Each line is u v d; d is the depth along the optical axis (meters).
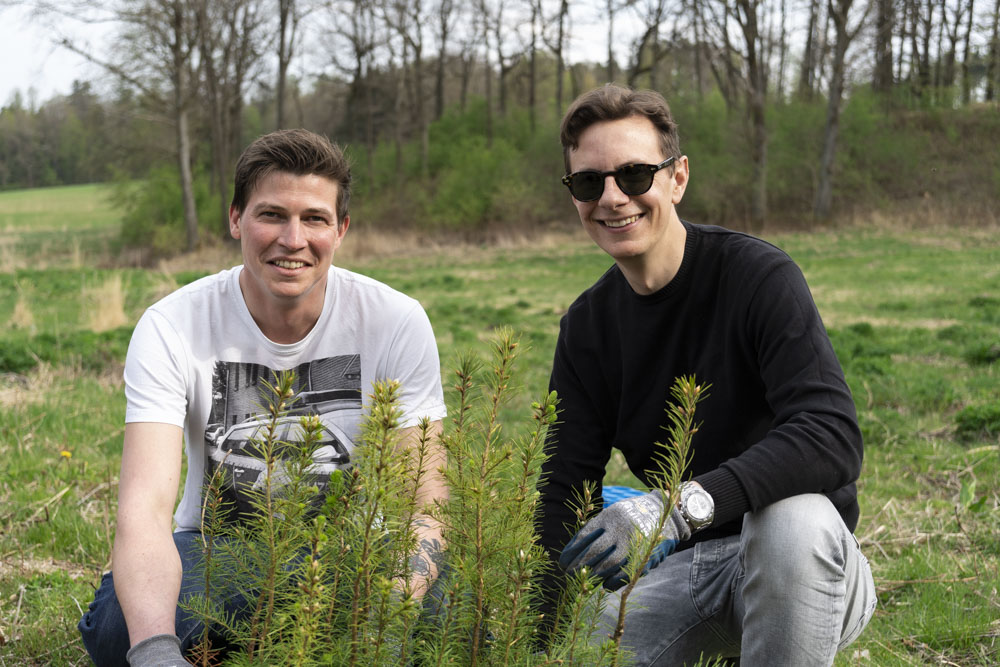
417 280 20.98
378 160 42.81
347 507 1.51
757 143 30.97
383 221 38.72
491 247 32.19
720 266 2.24
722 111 35.75
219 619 1.75
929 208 28.92
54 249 39.91
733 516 1.82
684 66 45.12
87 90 29.98
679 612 2.22
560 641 1.69
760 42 33.16
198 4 30.45
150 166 39.47
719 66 44.06
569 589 1.73
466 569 1.49
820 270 18.98
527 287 18.83
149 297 15.05
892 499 4.63
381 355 2.39
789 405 1.98
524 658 1.54
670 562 2.30
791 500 1.89
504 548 1.49
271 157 2.16
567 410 2.48
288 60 34.94
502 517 1.51
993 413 6.08
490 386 1.58
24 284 18.19
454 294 17.69
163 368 2.23
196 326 2.31
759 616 1.92
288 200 2.16
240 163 2.21
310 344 2.36
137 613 1.85
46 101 35.16
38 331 11.59
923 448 5.75
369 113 42.22
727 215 32.56
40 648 2.76
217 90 35.38
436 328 12.18
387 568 1.51
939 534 4.08
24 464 4.92
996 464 5.28
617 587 1.75
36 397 6.86
